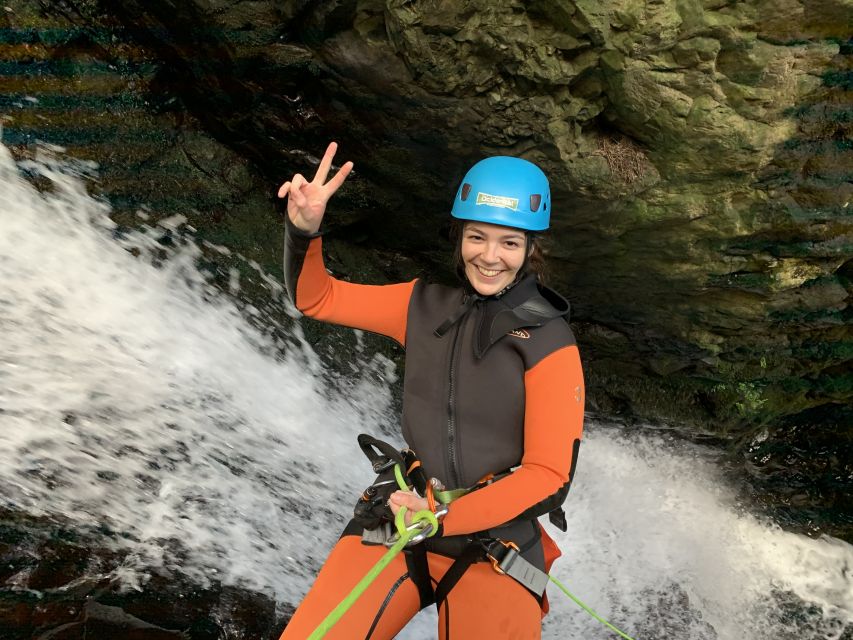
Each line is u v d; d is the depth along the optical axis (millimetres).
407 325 2006
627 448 4484
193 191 3732
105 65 3596
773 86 2844
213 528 2656
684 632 3727
